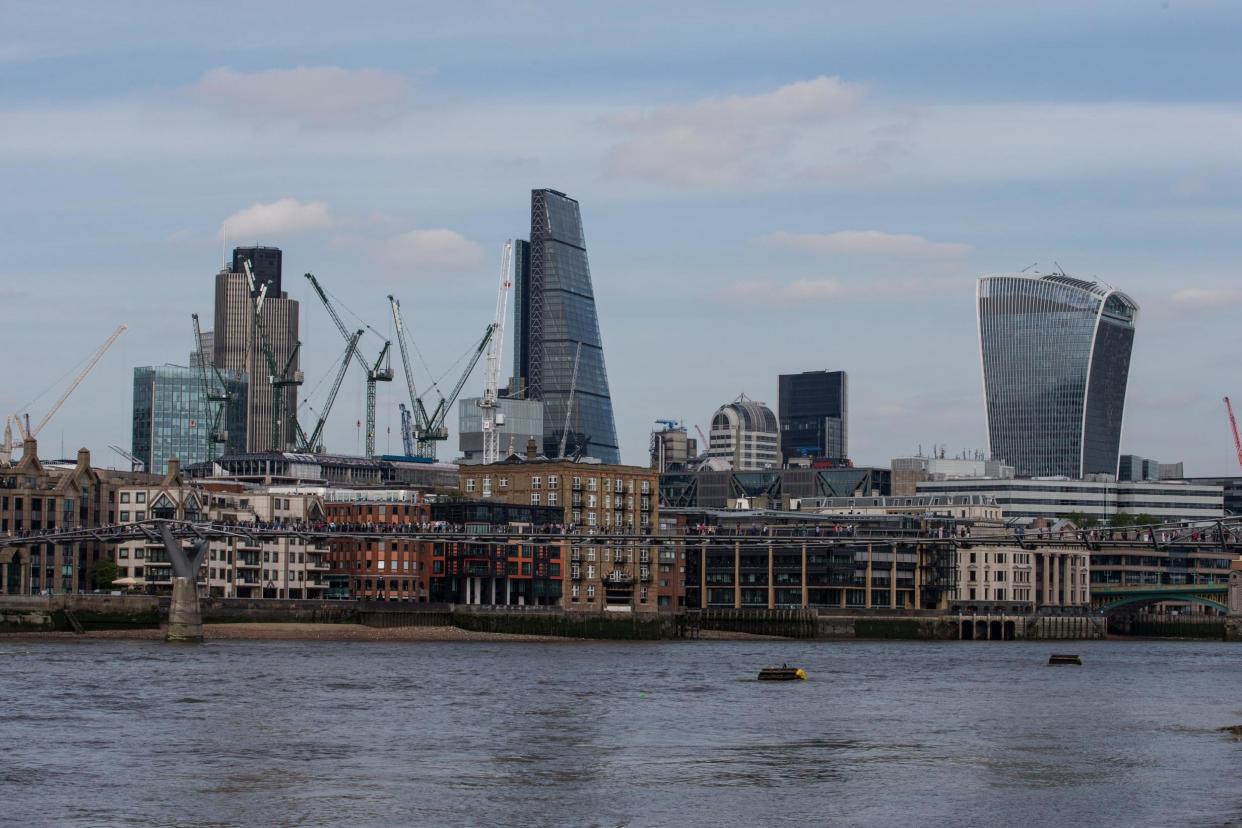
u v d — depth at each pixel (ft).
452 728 610.24
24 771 502.79
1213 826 442.91
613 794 479.00
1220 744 586.04
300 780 494.59
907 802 470.80
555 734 599.57
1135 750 569.64
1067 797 479.00
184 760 526.16
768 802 469.57
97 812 447.83
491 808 458.50
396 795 473.67
